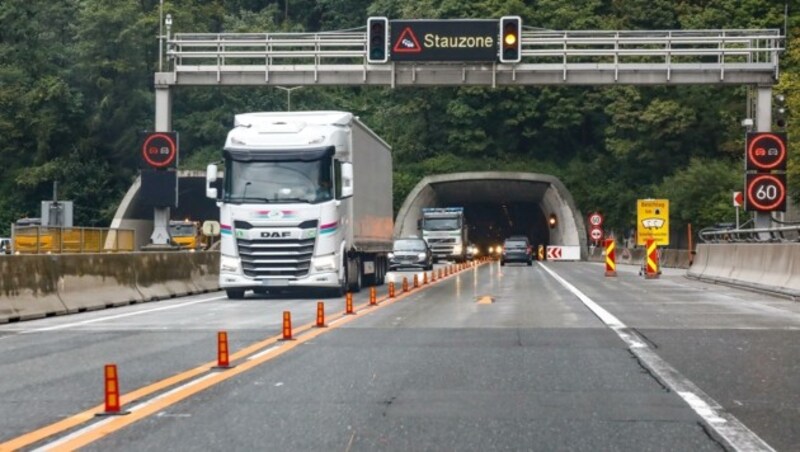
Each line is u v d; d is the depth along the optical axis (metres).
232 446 17.02
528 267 132.88
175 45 91.88
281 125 58.25
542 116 187.38
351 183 57.44
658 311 46.69
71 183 170.88
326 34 91.12
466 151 189.50
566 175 180.75
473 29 89.81
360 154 65.75
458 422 19.12
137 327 39.59
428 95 191.25
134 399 21.83
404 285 66.12
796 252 58.59
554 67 89.56
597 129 189.12
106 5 171.12
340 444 17.17
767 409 20.52
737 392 22.69
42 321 43.06
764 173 81.56
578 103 185.75
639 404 21.11
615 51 89.56
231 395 22.30
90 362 28.42
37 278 45.91
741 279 71.50
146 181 80.50
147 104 174.38
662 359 28.45
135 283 57.75
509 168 183.12
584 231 171.38
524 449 16.80
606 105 183.50
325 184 57.31
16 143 175.62
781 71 134.12
